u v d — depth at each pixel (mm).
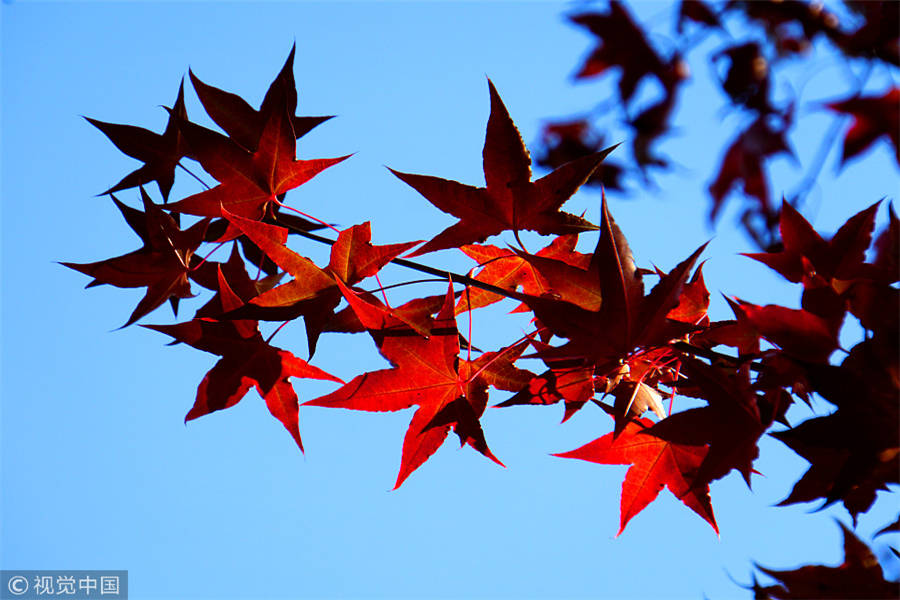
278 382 1438
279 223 1451
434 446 1438
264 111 1458
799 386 1412
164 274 1452
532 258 1411
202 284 1457
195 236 1450
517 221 1434
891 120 1392
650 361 1446
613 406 1455
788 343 1389
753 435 1399
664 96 1436
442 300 1425
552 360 1430
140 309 1452
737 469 1399
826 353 1385
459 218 1435
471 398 1438
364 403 1433
